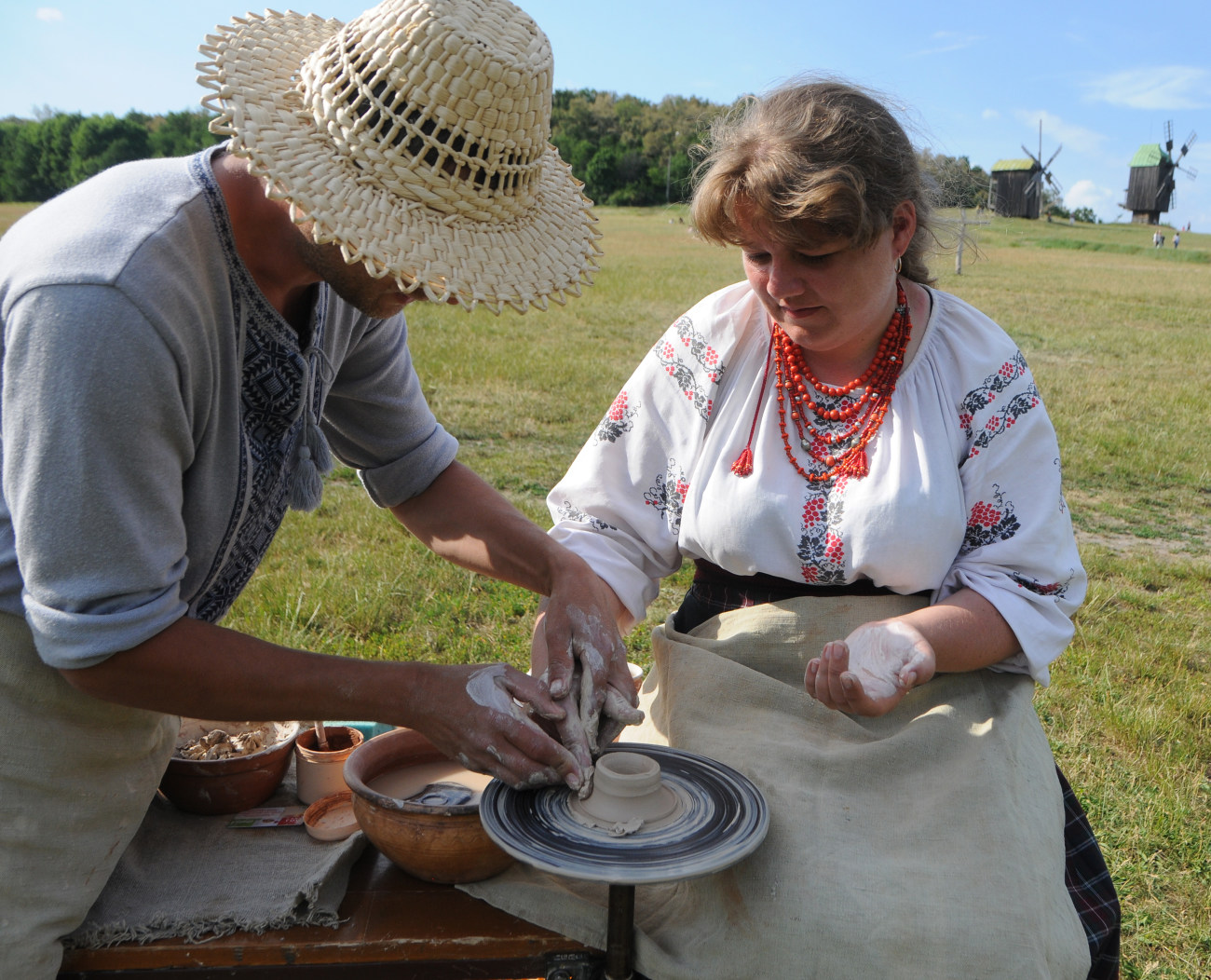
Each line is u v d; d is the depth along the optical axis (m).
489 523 2.04
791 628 1.84
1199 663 4.56
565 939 1.59
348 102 1.40
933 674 1.71
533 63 1.41
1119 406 10.44
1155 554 6.27
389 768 1.90
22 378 1.34
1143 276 29.70
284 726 2.14
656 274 25.39
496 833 1.48
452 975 1.59
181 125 89.62
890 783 1.67
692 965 1.52
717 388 1.95
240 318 1.54
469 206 1.45
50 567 1.38
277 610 4.34
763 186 1.57
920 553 1.75
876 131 1.61
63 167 87.69
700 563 2.07
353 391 2.01
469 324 14.59
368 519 5.68
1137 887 2.86
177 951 1.56
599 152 99.00
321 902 1.61
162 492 1.45
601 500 2.07
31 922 1.50
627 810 1.54
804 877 1.52
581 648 1.73
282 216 1.50
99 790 1.59
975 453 1.81
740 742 1.76
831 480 1.84
